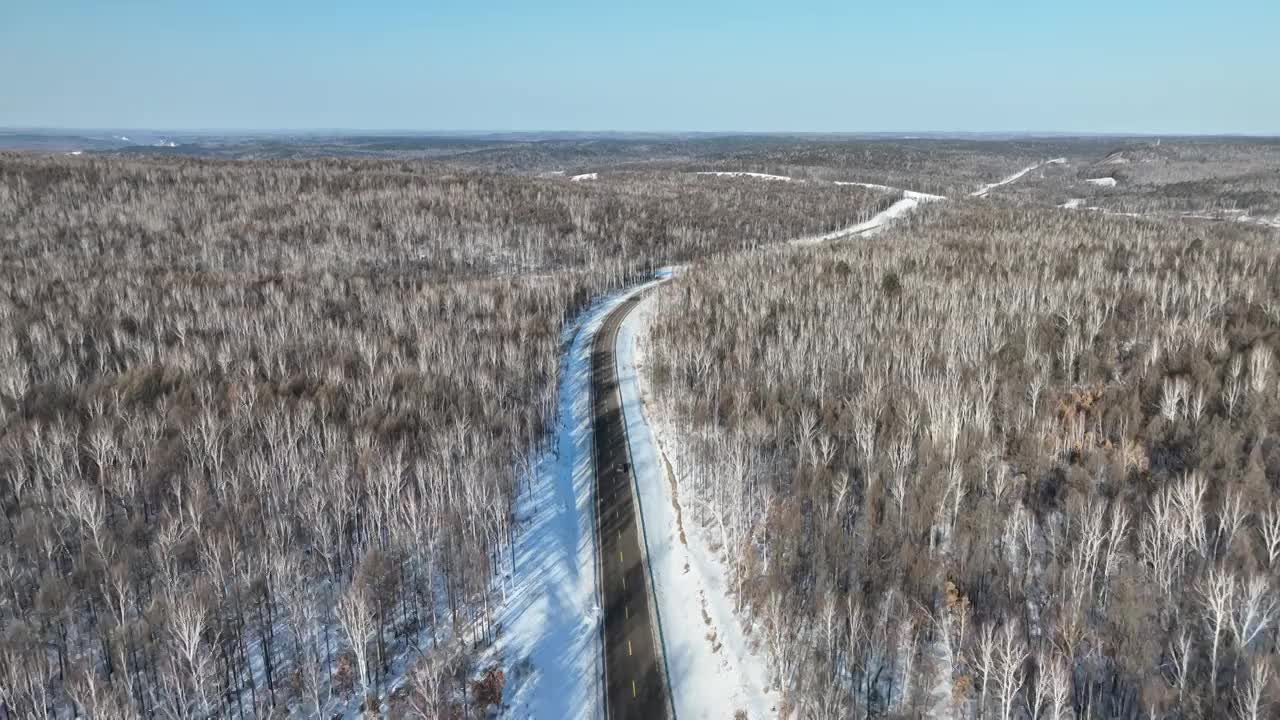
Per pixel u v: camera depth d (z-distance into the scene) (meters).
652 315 94.44
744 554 42.06
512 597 42.03
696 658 37.06
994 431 46.94
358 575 37.53
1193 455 40.31
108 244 107.62
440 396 59.44
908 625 33.19
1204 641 29.95
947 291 76.81
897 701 31.55
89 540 37.69
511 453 54.25
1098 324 59.78
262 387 56.88
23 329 66.56
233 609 35.91
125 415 50.44
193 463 46.16
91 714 30.36
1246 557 32.19
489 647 38.25
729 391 58.41
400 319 78.12
